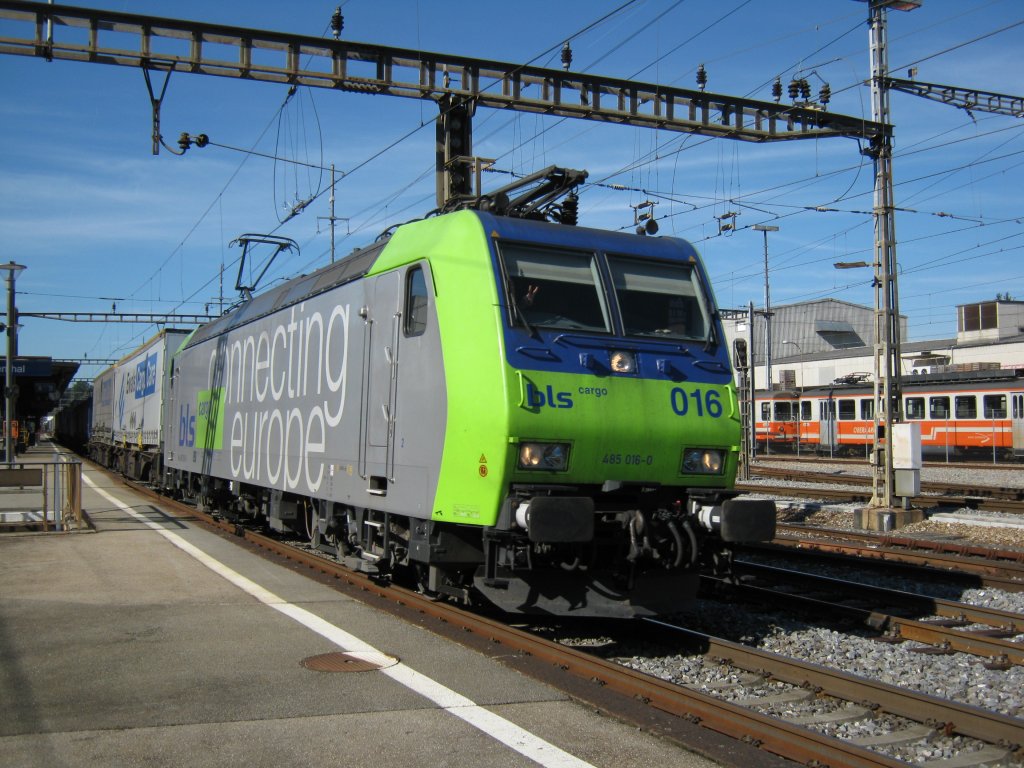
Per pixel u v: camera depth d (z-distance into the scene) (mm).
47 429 137000
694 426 7875
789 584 10836
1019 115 17906
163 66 14336
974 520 15758
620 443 7512
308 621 7996
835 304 68875
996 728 5449
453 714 5477
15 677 6254
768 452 44781
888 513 16281
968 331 56094
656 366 7898
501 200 8453
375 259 9438
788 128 17656
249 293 18750
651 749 4945
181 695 5848
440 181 16453
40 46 13547
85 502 20078
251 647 7078
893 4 16781
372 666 6523
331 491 10133
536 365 7324
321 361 10711
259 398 13289
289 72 14977
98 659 6719
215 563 11297
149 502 20359
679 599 7965
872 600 9875
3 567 10836
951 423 36031
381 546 9336
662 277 8406
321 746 4949
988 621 8758
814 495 21625
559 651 6742
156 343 24562
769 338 45656
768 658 6941
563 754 4848
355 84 15539
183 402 19453
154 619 8070
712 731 5250
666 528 7676
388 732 5164
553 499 6852
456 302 7660
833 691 6406
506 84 16406
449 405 7488
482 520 7195
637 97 17156
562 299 7812
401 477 8328
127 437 29000
